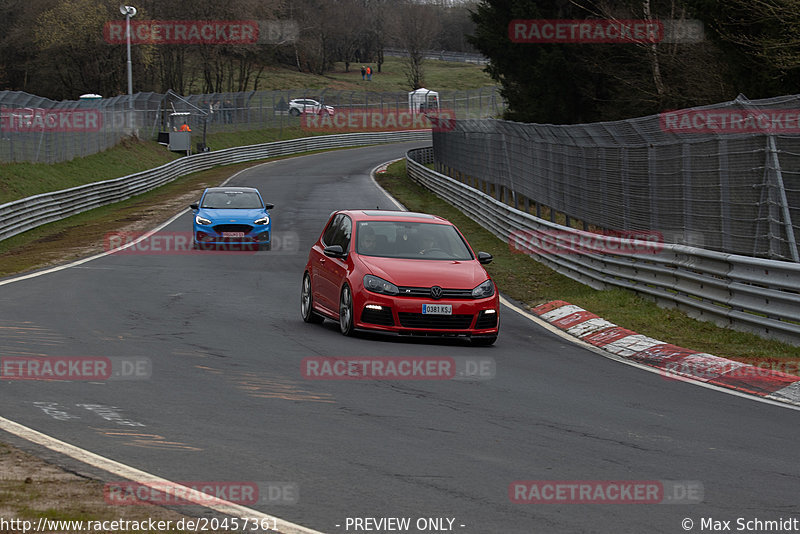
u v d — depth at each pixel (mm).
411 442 25797
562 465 24016
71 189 129000
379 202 145500
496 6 161750
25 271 72562
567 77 149250
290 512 19547
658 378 37688
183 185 182000
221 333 44531
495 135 116938
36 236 108250
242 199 93188
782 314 43938
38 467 21828
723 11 85625
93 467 22109
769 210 47344
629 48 132625
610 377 37438
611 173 70938
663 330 48344
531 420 29078
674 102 118188
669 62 122812
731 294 48656
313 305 49250
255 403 30000
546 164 90438
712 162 53625
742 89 89938
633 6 131750
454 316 43250
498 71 167750
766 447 26719
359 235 47281
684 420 29922
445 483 22047
